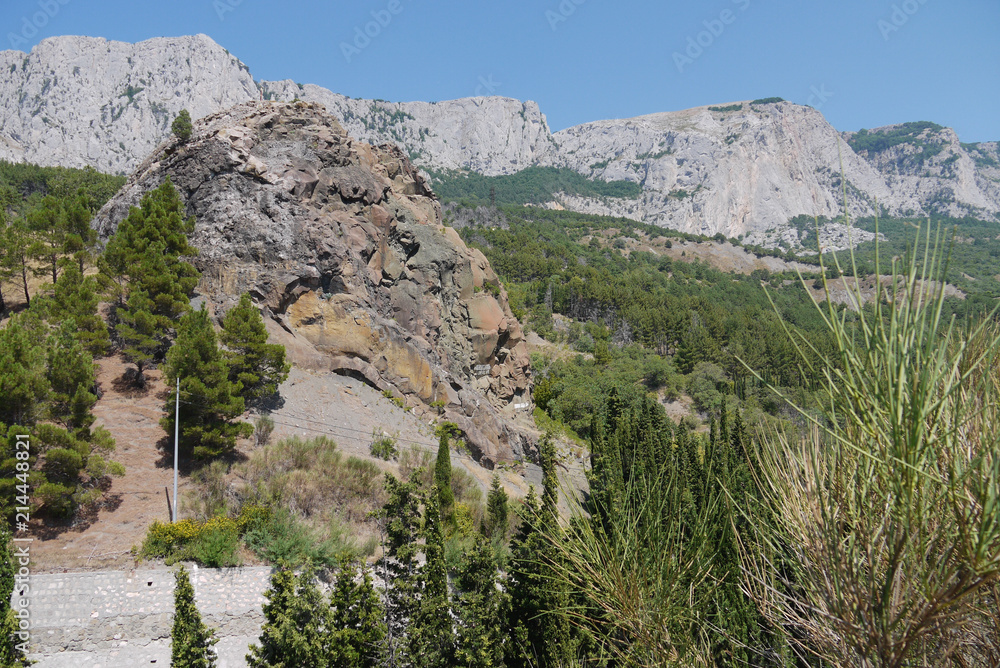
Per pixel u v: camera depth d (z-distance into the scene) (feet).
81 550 71.72
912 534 15.81
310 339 132.67
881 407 16.16
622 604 24.88
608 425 151.23
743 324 338.54
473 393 157.07
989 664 16.65
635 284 499.10
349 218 154.30
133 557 71.82
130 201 145.69
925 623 15.94
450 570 79.51
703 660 24.77
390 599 64.34
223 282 131.64
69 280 109.19
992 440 15.19
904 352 15.76
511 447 155.33
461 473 116.47
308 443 103.30
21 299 124.26
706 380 272.10
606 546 25.72
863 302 16.72
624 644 26.11
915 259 16.21
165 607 67.87
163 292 110.11
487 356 171.01
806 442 19.40
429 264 167.53
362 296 145.18
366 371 134.92
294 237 136.87
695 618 25.34
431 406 143.33
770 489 20.68
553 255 571.69
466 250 180.65
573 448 166.50
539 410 194.90
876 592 16.72
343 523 88.43
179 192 142.92
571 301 403.34
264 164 143.13
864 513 17.11
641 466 31.91
